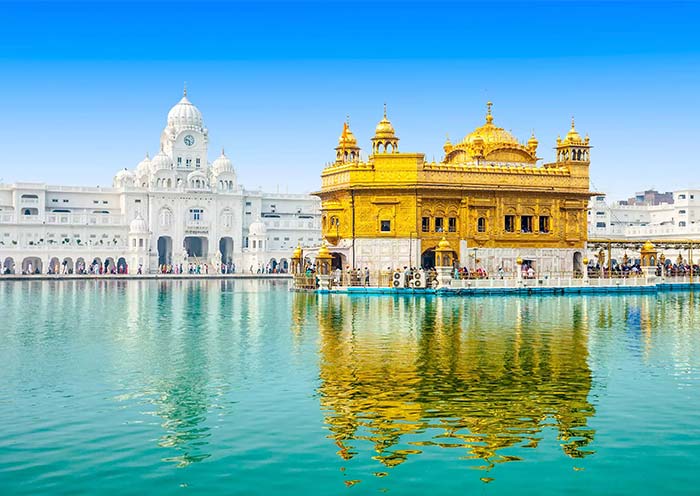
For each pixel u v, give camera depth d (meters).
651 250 76.12
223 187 150.75
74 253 123.81
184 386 25.11
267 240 146.50
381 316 47.38
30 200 136.25
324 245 75.19
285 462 17.47
